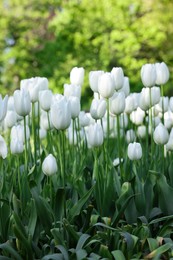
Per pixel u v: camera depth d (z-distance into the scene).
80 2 7.88
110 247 1.95
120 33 7.47
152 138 2.24
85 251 1.85
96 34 7.71
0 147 2.02
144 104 2.33
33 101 2.31
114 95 2.29
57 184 2.16
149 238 1.91
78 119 2.39
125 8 7.60
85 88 7.78
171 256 1.90
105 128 2.63
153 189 2.14
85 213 2.06
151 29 7.34
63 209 2.02
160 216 2.12
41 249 2.00
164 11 7.73
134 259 1.84
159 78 2.36
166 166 2.28
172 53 7.87
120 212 1.99
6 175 2.28
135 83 7.61
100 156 2.30
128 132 2.59
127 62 7.41
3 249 1.94
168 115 2.49
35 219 1.98
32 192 1.98
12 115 2.34
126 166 2.22
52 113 2.00
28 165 2.30
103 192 2.12
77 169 2.27
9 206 2.01
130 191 2.08
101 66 7.83
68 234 1.96
